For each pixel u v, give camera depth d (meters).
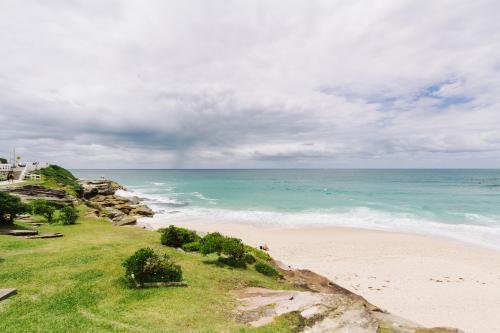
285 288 16.23
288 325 9.45
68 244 19.03
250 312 11.08
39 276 12.97
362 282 22.08
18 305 10.22
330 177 192.88
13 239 18.89
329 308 10.53
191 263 17.69
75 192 49.12
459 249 30.03
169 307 11.18
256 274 17.77
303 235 35.84
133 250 18.66
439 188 100.12
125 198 59.97
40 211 26.27
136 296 12.01
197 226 40.69
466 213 49.31
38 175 50.84
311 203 62.34
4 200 22.09
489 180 148.88
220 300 12.48
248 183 132.62
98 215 36.31
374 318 10.16
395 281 22.28
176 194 82.88
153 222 43.59
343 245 31.58
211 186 114.25
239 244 19.55
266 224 42.19
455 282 22.11
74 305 10.65
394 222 42.88
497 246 31.03
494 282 22.12
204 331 9.24
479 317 17.05
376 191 88.62
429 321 16.58
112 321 9.64
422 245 31.44
